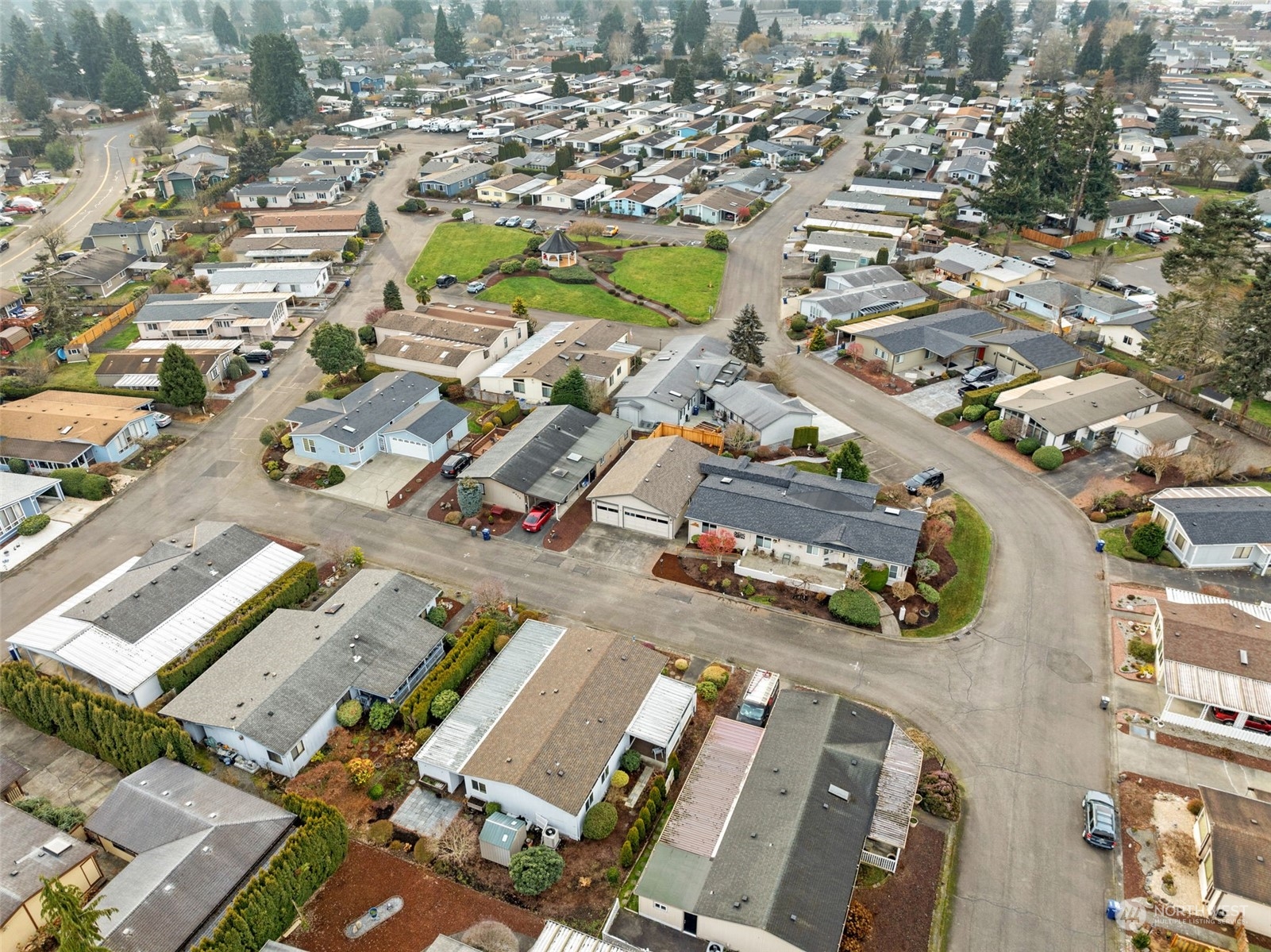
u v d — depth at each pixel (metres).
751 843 41.22
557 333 98.56
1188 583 62.91
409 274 126.12
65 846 41.88
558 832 44.41
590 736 47.09
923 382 92.25
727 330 106.31
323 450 78.19
